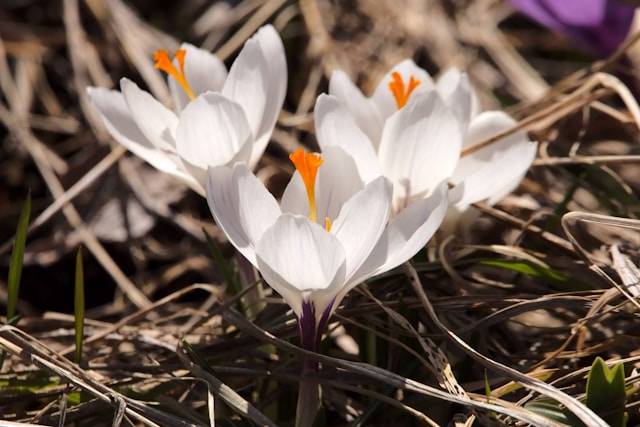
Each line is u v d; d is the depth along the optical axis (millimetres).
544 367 1005
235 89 990
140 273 1152
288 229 933
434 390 956
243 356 1022
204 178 991
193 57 1021
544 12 1151
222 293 1041
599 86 1133
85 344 1031
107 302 1154
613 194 1080
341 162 965
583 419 941
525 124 1084
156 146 996
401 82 996
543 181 1117
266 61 995
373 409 987
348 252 947
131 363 1033
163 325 1089
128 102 987
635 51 1141
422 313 1021
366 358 1018
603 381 954
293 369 1004
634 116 1072
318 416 980
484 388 987
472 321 1021
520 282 1050
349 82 1012
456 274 1024
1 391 1004
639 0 1098
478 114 1047
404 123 979
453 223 1034
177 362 1021
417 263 1032
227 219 950
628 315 1012
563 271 1039
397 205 992
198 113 975
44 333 1058
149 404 994
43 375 1010
